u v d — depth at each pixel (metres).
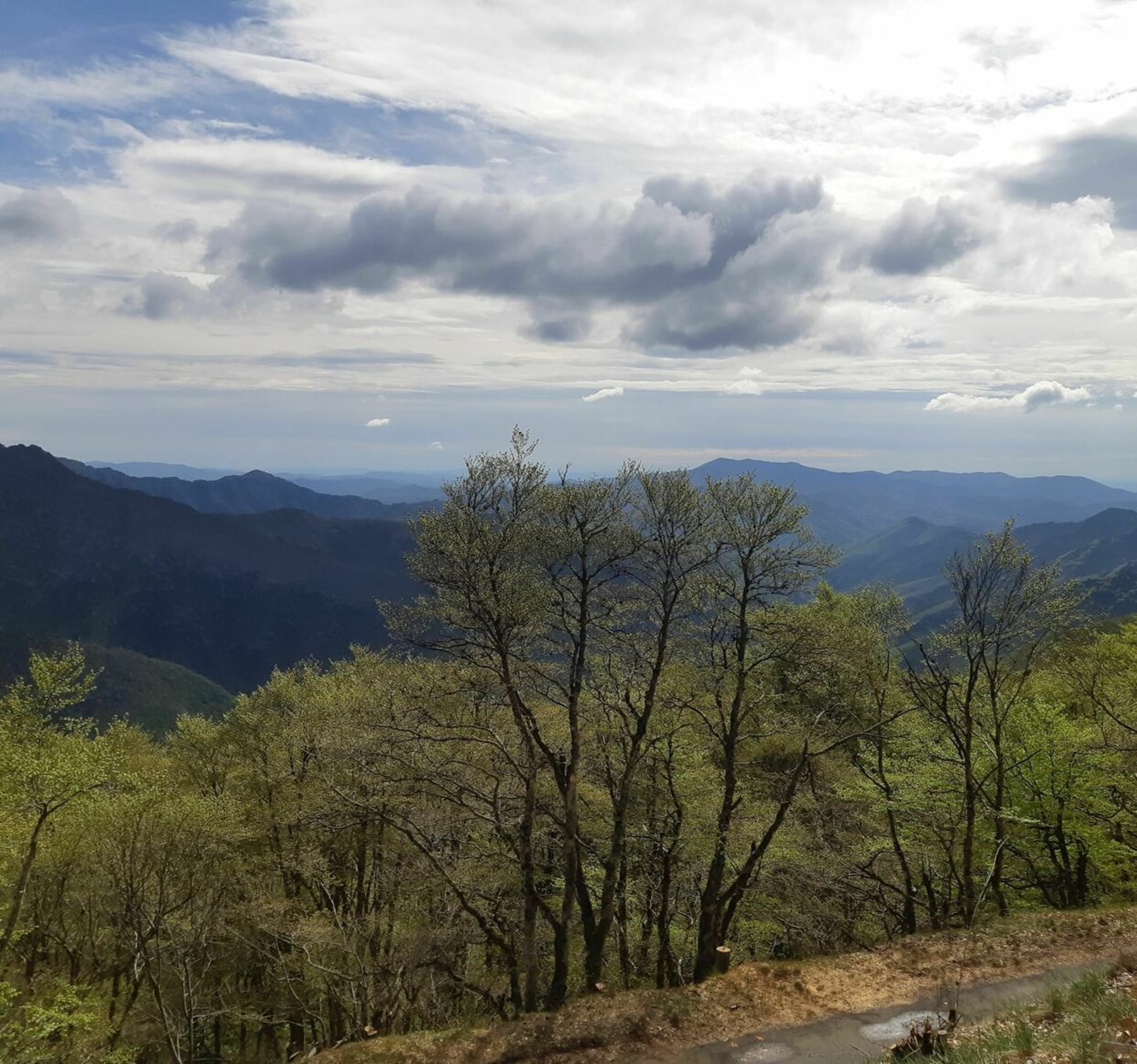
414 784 20.48
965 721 23.83
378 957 23.38
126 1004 28.42
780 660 23.59
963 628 22.94
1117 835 26.55
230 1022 30.77
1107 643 31.25
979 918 21.91
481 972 27.88
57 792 22.97
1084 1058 9.95
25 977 26.66
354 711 24.27
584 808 24.80
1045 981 16.08
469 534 18.88
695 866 24.11
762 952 28.59
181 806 25.42
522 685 19.44
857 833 29.70
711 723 23.12
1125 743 25.42
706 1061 14.22
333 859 28.19
